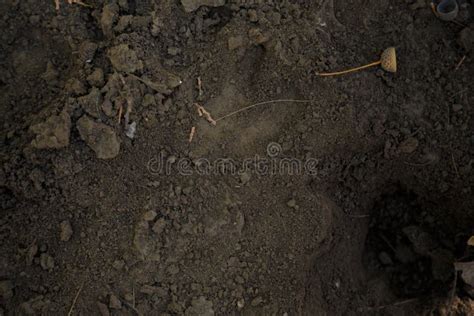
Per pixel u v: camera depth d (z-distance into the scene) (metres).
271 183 0.38
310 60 0.38
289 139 0.38
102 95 0.37
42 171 0.37
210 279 0.37
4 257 0.38
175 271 0.37
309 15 0.39
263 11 0.39
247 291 0.38
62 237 0.37
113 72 0.38
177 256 0.37
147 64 0.38
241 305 0.38
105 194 0.37
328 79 0.38
